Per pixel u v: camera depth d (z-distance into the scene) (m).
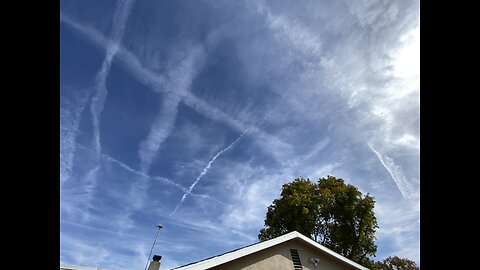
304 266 10.25
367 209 25.88
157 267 9.84
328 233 26.22
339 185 28.02
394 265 30.66
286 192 27.47
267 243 9.94
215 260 8.62
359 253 25.27
